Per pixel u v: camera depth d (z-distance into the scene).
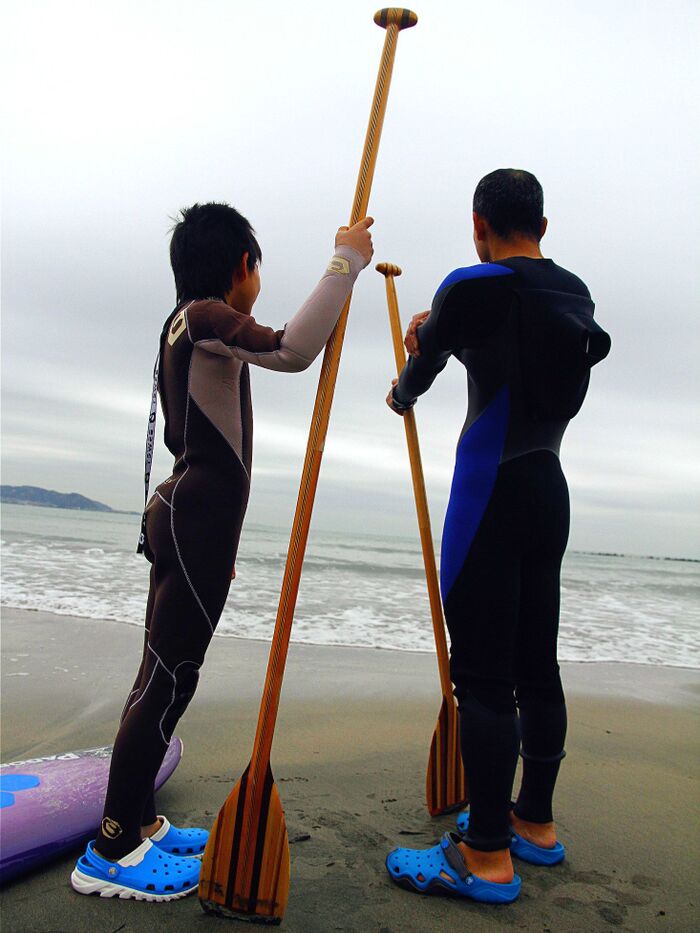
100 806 1.75
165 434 1.61
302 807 2.01
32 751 2.48
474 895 1.50
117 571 7.82
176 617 1.47
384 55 1.70
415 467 2.06
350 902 1.49
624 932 1.41
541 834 1.72
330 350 1.53
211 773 2.28
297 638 4.90
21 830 1.60
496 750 1.52
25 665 3.68
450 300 1.54
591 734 2.99
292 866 1.64
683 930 1.43
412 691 3.59
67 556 9.24
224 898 1.39
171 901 1.46
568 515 1.66
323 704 3.24
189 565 1.47
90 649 4.11
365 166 1.65
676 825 2.00
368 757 2.51
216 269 1.61
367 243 1.55
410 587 8.53
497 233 1.69
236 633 4.93
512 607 1.57
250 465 1.60
